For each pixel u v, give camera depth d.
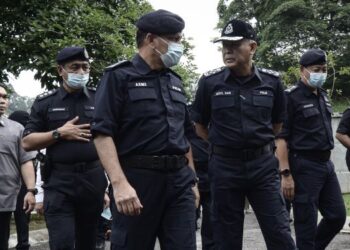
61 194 4.61
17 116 7.86
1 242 5.37
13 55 11.24
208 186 5.81
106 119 3.30
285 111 4.61
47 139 4.58
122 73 3.39
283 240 4.24
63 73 4.73
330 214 5.38
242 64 4.31
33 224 10.52
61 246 4.53
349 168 7.61
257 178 4.31
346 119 6.60
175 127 3.45
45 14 11.18
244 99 4.35
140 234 3.39
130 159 3.39
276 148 4.99
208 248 5.89
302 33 32.44
